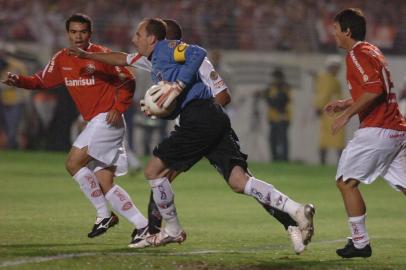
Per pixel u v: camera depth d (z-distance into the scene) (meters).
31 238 30.73
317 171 72.69
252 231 35.38
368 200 52.94
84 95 30.22
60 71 30.75
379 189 60.56
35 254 25.67
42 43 81.19
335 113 29.59
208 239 32.09
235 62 82.75
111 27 82.62
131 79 30.03
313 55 83.62
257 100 82.31
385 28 87.38
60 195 49.19
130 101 30.16
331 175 69.06
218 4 86.56
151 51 27.25
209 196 51.16
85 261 24.38
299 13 87.06
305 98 82.56
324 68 82.88
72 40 30.20
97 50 30.48
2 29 81.00
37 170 64.50
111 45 82.31
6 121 80.12
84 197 48.44
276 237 33.22
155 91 26.03
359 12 26.95
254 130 82.31
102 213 30.20
